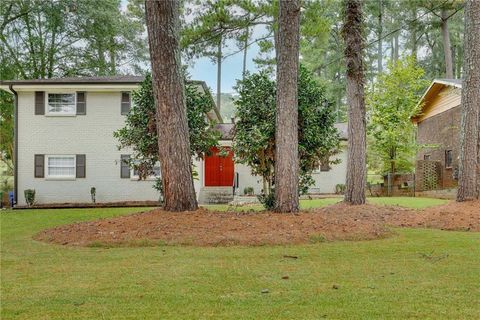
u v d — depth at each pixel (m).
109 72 26.30
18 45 24.16
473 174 11.35
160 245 6.84
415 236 7.78
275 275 4.85
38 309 3.71
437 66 37.19
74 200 17.97
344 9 12.56
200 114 12.11
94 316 3.51
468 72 11.48
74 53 24.97
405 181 20.50
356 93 12.46
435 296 3.98
